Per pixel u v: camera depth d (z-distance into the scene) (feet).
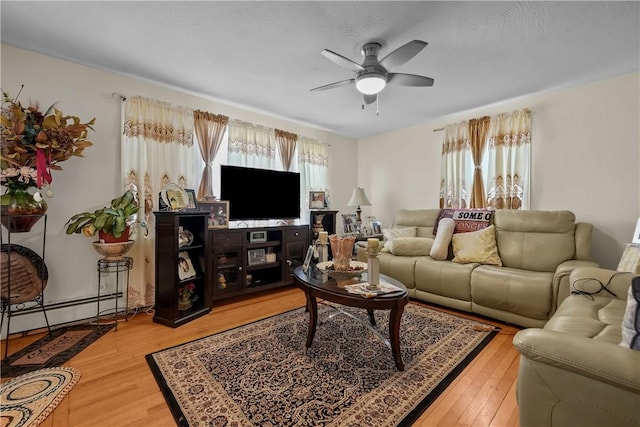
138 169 9.07
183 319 8.24
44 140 6.79
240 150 11.77
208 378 5.53
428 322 8.26
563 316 5.10
